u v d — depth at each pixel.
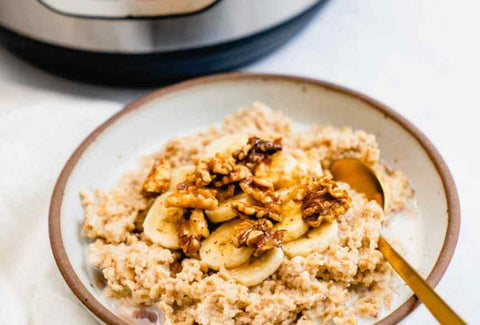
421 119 0.61
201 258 0.48
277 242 0.47
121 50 0.60
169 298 0.47
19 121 0.59
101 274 0.49
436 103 0.62
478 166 0.57
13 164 0.56
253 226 0.47
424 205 0.52
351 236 0.48
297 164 0.51
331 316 0.46
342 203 0.49
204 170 0.50
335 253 0.47
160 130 0.58
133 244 0.49
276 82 0.58
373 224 0.49
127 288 0.48
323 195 0.49
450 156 0.58
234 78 0.58
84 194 0.52
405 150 0.54
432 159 0.52
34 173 0.56
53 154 0.57
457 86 0.63
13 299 0.50
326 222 0.49
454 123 0.60
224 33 0.60
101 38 0.59
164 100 0.57
